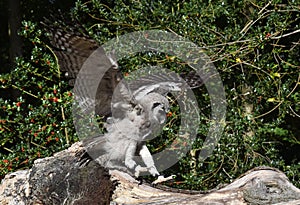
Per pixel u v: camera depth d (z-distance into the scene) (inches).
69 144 463.5
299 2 464.4
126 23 486.9
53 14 302.5
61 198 309.0
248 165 465.1
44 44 480.1
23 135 485.7
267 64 470.6
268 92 476.4
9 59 692.7
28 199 314.2
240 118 471.8
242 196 267.7
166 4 501.4
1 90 644.1
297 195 260.7
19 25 636.1
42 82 476.7
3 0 706.2
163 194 301.1
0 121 465.4
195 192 299.1
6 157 461.1
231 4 510.0
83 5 491.2
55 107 465.7
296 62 527.5
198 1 488.4
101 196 308.2
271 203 259.4
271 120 534.0
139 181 310.5
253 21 479.2
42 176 312.3
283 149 603.5
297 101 474.0
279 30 459.2
